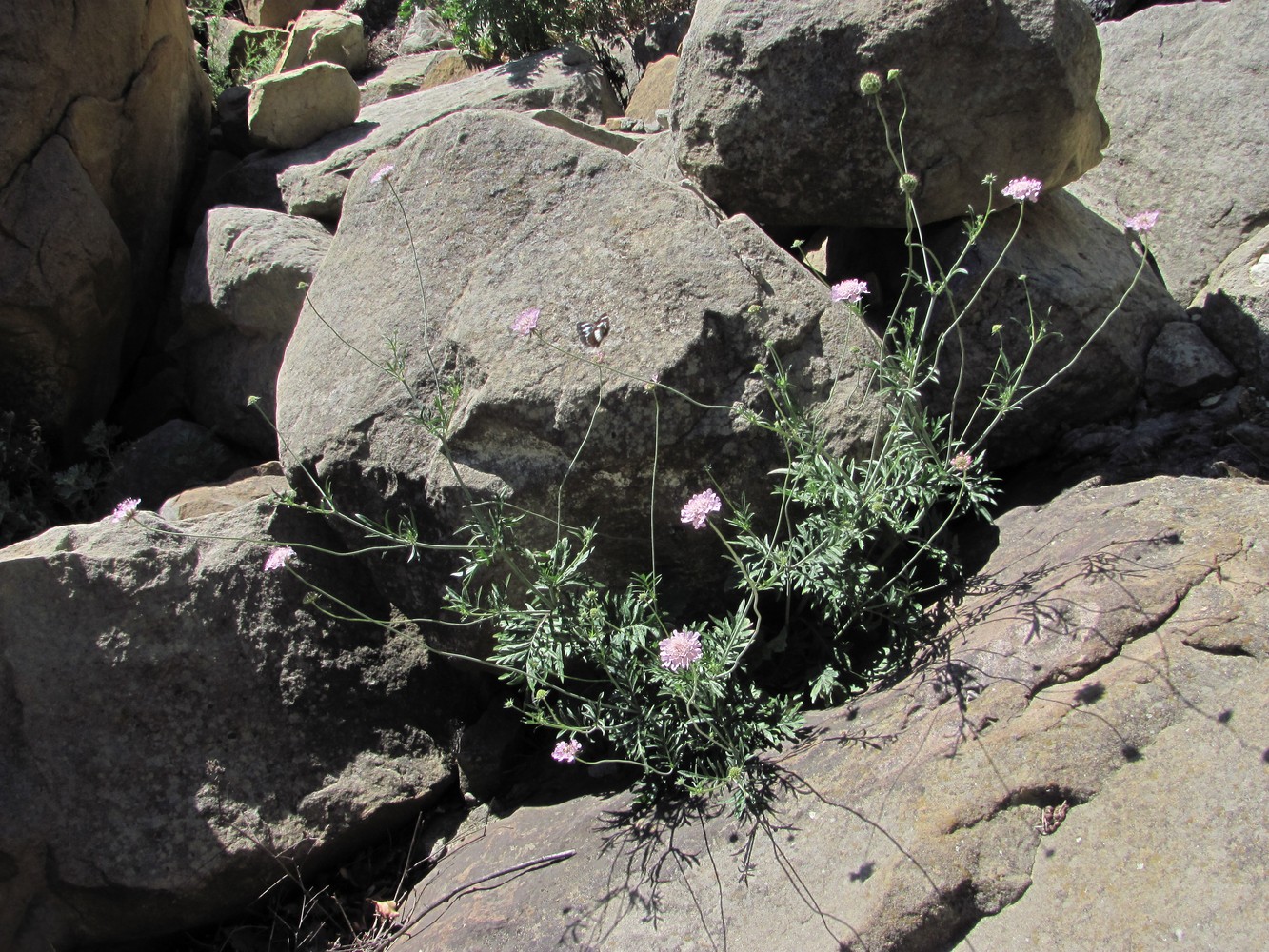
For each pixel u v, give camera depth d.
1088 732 1.00
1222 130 1.72
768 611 1.33
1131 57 1.87
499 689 1.44
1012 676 1.07
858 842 1.02
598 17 3.00
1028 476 1.48
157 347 2.31
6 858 1.27
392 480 1.33
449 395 1.27
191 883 1.29
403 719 1.42
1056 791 0.98
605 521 1.30
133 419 2.18
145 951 1.36
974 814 0.99
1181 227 1.72
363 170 1.57
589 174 1.39
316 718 1.39
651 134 2.11
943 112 1.41
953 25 1.37
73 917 1.30
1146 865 0.91
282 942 1.34
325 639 1.42
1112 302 1.49
